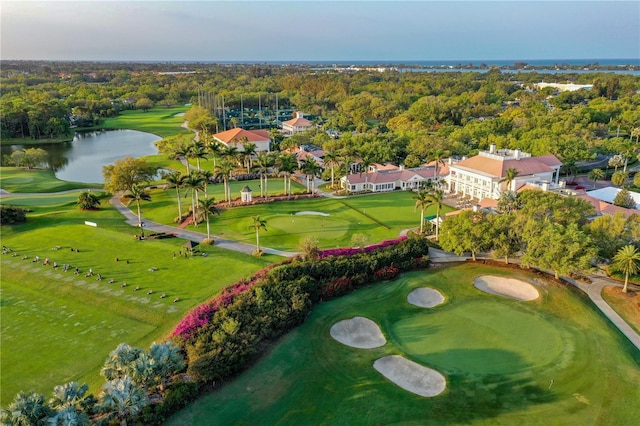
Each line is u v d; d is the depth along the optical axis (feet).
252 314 218.59
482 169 451.94
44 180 552.82
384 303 250.98
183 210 424.46
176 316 238.68
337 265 272.10
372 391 182.29
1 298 260.42
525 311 241.55
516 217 295.07
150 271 290.97
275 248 336.29
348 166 534.78
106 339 221.05
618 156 552.00
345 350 209.15
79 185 538.88
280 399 176.96
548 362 198.80
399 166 582.76
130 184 466.29
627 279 266.57
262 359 197.57
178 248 328.70
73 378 193.67
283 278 254.68
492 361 201.16
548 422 166.81
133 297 258.37
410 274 286.25
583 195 385.50
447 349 210.59
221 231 374.43
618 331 226.99
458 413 171.32
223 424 164.25
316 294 250.98
